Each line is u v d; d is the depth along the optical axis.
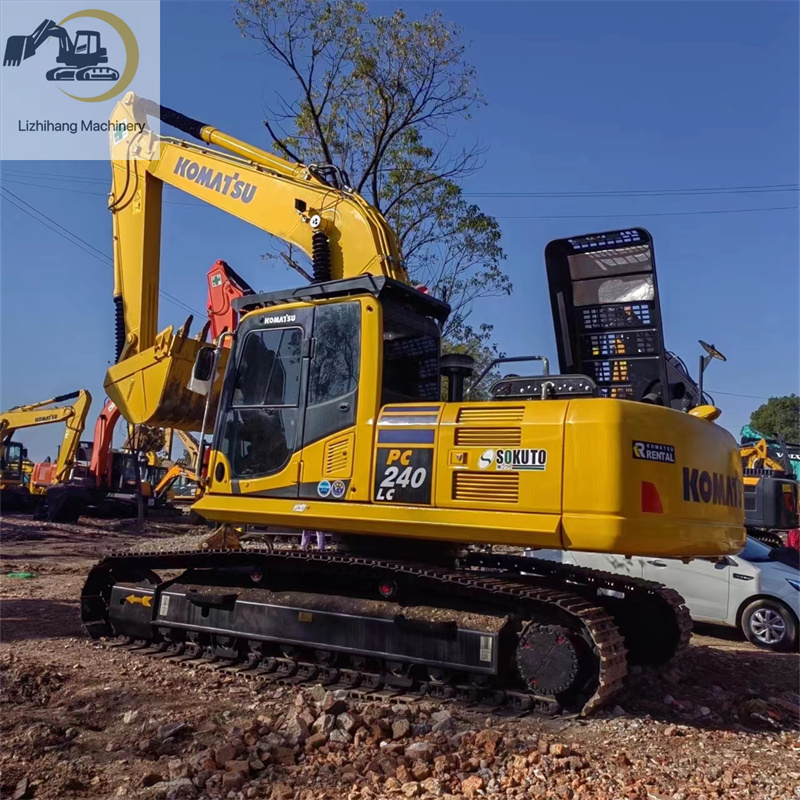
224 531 7.88
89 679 6.33
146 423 9.02
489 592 5.85
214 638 7.06
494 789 4.38
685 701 6.38
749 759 5.09
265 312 6.95
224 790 4.23
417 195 17.56
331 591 6.68
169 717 5.34
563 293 6.91
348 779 4.43
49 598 10.48
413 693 6.00
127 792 4.16
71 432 25.28
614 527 5.24
